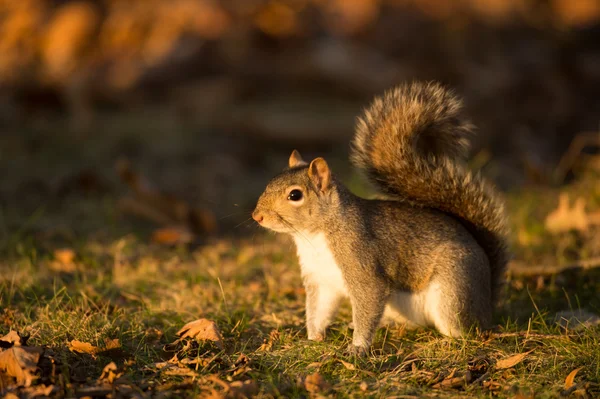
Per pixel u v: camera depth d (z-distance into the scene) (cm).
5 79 2031
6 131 1780
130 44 2234
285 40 2175
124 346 748
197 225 1270
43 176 1495
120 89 2030
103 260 1092
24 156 1620
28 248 1109
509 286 969
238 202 1445
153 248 1162
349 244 777
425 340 809
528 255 1075
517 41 2217
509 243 883
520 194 1347
